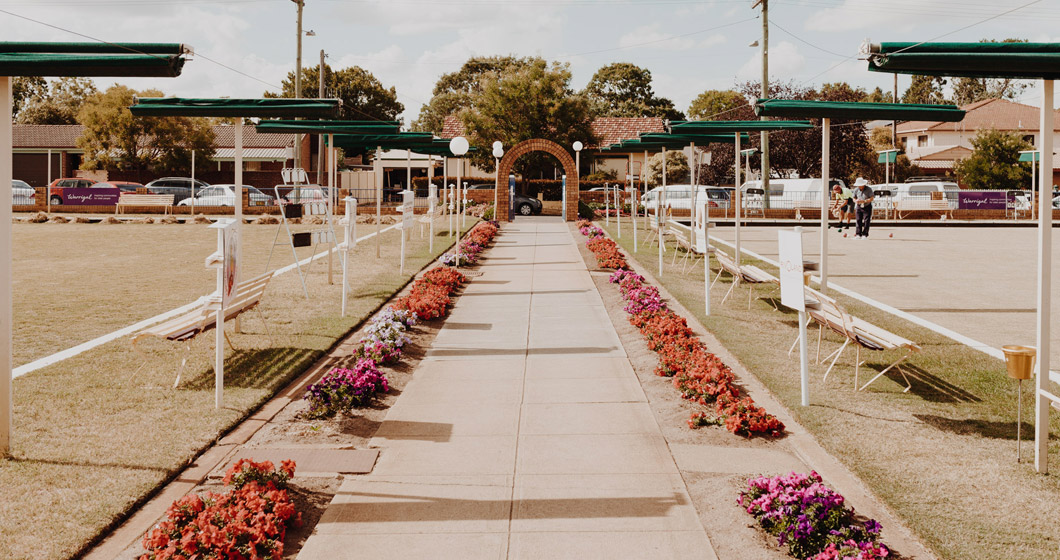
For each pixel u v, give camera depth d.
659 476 5.80
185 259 18.72
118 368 8.52
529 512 5.21
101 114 48.03
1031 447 6.39
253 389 7.78
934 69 6.26
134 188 42.03
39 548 4.53
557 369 8.85
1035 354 5.84
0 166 5.84
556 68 44.66
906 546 4.72
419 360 9.29
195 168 50.97
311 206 13.93
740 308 12.68
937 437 6.60
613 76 79.50
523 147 30.33
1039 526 4.93
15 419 6.79
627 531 4.92
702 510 5.21
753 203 37.44
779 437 6.64
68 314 11.72
